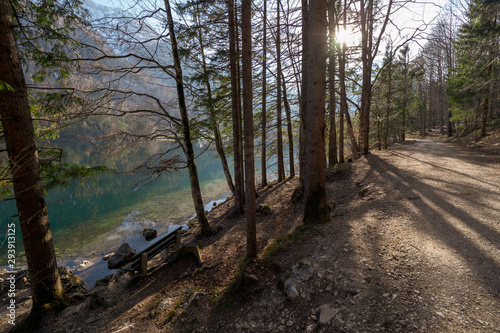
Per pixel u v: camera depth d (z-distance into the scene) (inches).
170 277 257.4
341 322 121.3
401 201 288.2
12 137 173.6
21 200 182.4
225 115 447.5
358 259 168.9
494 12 412.5
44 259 198.8
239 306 165.6
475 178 349.4
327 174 532.4
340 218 249.8
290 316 139.6
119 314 201.0
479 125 849.5
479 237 181.8
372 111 797.9
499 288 126.3
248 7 185.9
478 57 548.4
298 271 167.0
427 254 166.9
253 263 201.2
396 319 116.3
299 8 247.4
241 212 434.9
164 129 307.7
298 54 228.8
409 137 1779.0
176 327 168.4
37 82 212.7
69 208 832.3
